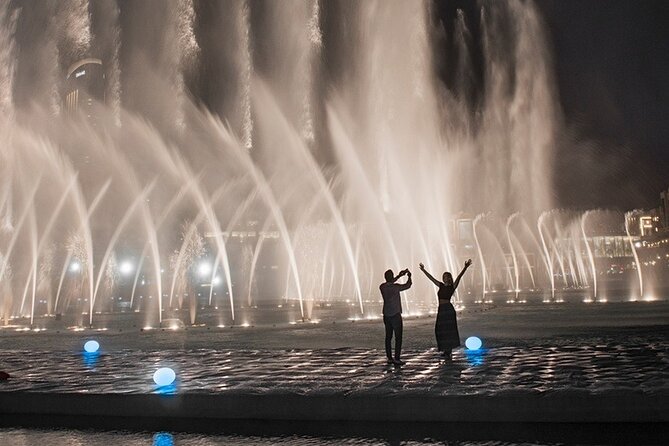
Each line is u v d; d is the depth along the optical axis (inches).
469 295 2728.8
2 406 470.0
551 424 408.8
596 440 374.3
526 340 800.3
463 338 852.0
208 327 1221.7
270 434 404.2
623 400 409.1
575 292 2741.1
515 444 371.2
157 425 431.5
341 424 422.9
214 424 430.0
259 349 770.8
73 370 612.1
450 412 421.7
